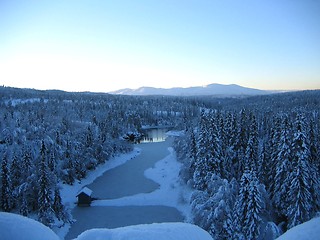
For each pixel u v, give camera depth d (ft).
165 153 298.35
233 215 94.58
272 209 112.16
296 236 29.78
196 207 111.45
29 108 408.87
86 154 222.28
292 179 107.24
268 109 425.69
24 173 153.07
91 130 258.78
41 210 130.82
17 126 252.21
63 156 207.82
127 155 286.46
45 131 241.35
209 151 155.12
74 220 146.41
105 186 198.29
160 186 192.95
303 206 102.06
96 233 34.09
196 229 37.35
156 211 156.04
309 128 132.26
